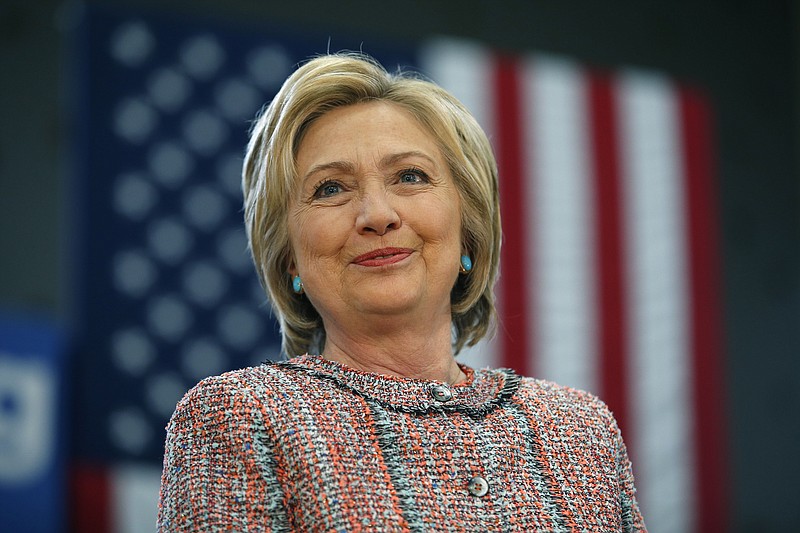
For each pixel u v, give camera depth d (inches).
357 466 118.3
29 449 331.6
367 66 136.6
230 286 369.4
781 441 471.8
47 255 355.6
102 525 343.0
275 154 133.0
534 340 402.9
